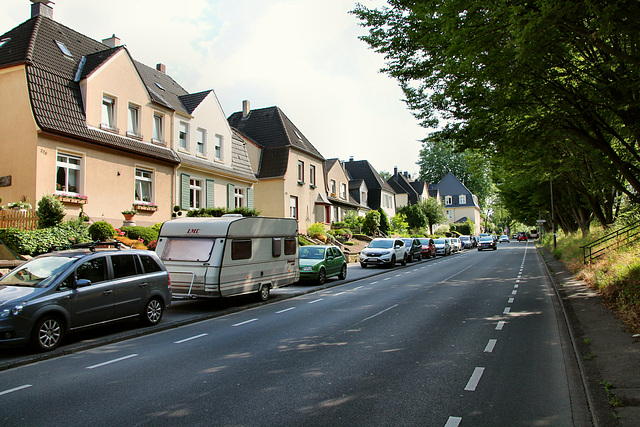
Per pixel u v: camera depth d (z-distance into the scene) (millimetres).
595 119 11102
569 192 30094
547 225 62469
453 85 9234
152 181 20719
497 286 16250
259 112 37719
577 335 7992
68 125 16656
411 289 15789
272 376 6074
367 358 6945
